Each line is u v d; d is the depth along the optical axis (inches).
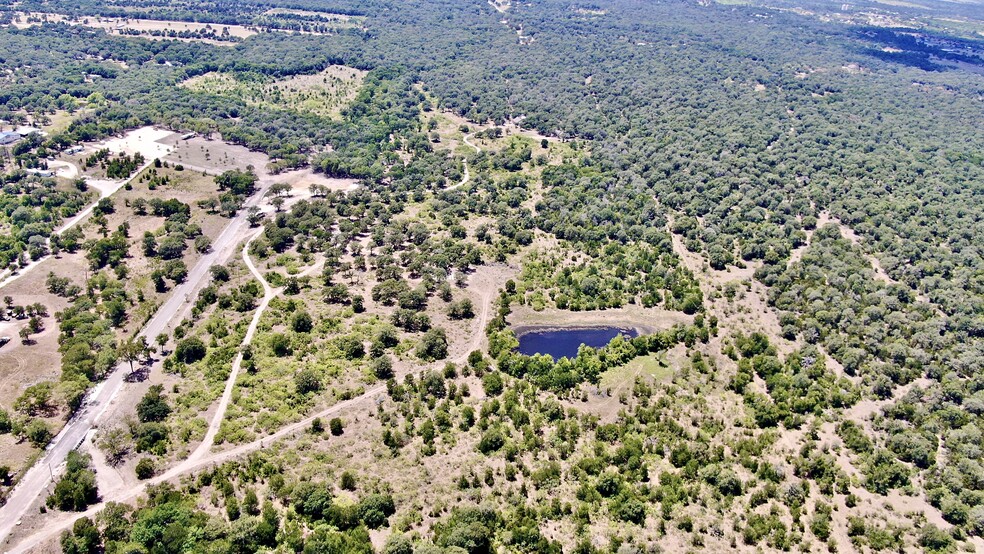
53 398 6865.2
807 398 7583.7
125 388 7209.6
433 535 5600.4
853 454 6875.0
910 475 6599.4
